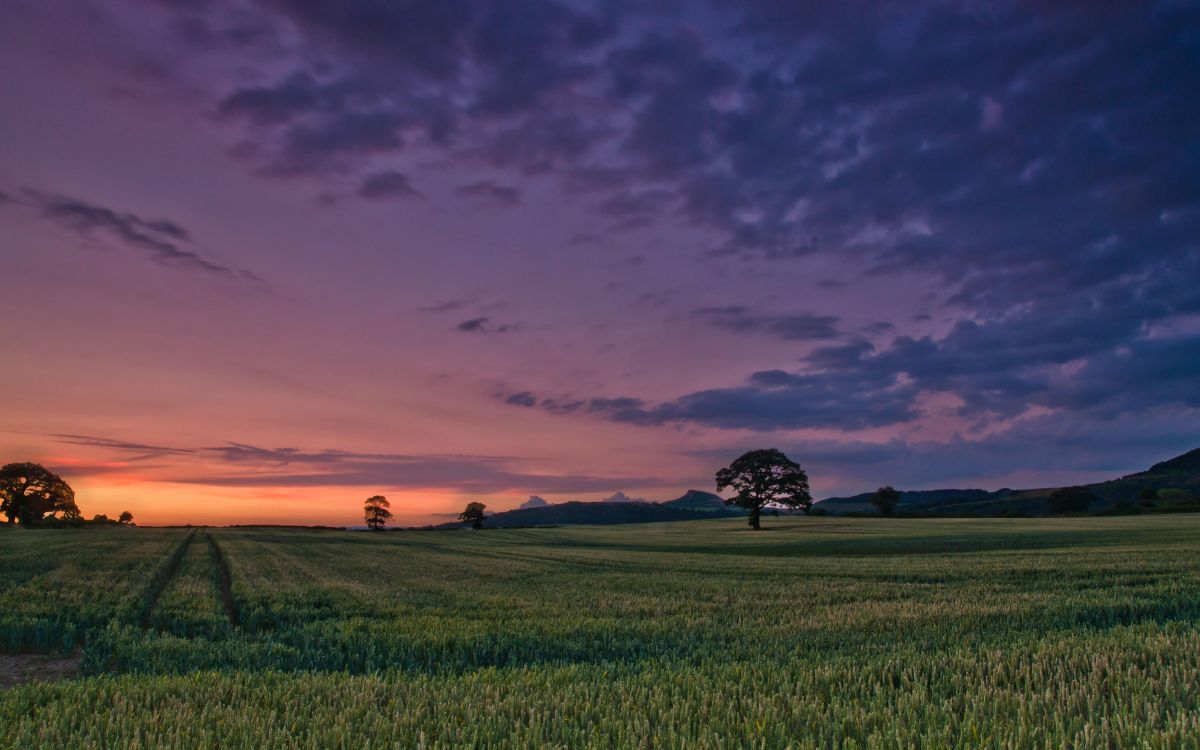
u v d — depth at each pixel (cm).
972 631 1126
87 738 470
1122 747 421
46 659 1198
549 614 1588
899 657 777
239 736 483
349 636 1234
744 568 3011
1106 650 741
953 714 500
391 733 487
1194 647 719
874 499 12319
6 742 489
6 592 2022
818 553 4312
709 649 1017
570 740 466
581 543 6319
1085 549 3525
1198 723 441
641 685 660
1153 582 1997
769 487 8438
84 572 2755
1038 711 512
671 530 9031
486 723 505
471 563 3603
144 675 841
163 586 2380
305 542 6100
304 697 620
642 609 1653
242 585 2355
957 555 3531
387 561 3769
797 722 499
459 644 1108
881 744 432
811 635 1144
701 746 430
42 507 10962
